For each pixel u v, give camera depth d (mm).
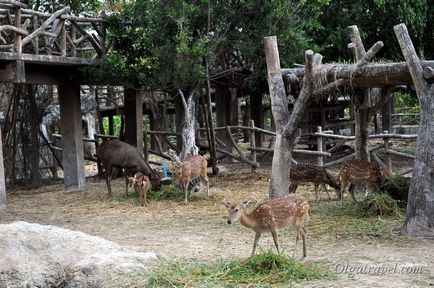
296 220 7188
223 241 8719
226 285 6090
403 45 8375
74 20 13133
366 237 8398
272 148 17484
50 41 13023
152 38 12906
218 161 16625
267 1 12969
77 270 7035
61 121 14555
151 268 6789
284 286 6074
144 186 11969
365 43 16266
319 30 15578
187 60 12586
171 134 16719
